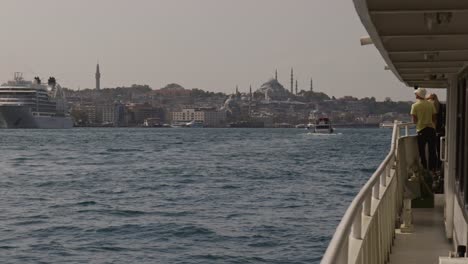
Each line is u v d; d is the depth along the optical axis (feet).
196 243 95.25
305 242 94.12
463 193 33.76
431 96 57.93
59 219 122.11
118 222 116.98
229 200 147.84
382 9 18.25
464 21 20.83
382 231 31.68
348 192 164.35
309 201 144.36
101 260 85.61
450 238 40.45
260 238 97.60
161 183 192.85
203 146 467.11
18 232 108.27
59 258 87.56
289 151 388.98
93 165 272.92
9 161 301.84
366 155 343.87
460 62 31.24
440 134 61.11
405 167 53.78
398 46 25.38
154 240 98.73
